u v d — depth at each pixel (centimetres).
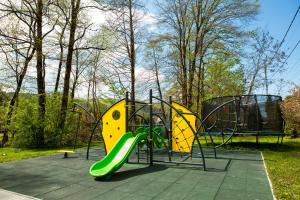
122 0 1511
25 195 501
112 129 915
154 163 829
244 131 1212
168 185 560
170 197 479
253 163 822
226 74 2250
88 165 809
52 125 1404
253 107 1212
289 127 1667
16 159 931
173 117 995
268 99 1214
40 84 1426
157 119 1476
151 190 525
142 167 760
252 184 558
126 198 479
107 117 928
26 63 1600
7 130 1459
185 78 2103
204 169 710
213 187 539
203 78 2250
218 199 463
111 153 713
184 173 675
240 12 1883
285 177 605
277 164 778
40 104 1380
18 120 1327
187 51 2112
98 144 1603
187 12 2050
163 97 2445
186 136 961
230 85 2300
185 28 2091
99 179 618
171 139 986
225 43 1984
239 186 544
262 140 1614
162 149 1152
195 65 2094
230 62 2183
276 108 1215
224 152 1112
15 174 683
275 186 531
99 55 2309
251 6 1864
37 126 1341
